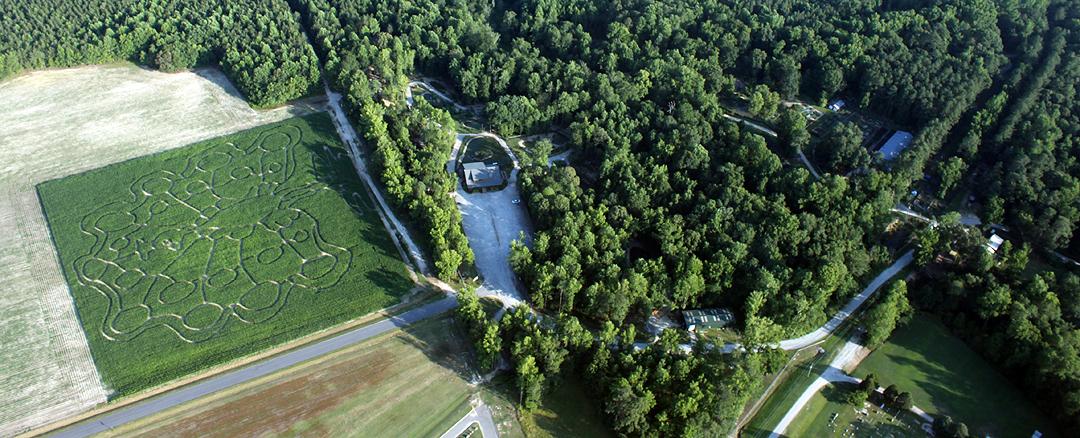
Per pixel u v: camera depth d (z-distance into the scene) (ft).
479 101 602.44
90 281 414.82
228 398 351.25
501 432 343.26
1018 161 475.31
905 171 486.38
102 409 344.49
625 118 529.04
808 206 456.04
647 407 330.95
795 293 394.32
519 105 549.54
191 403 347.77
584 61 618.44
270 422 341.82
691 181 466.29
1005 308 389.39
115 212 465.06
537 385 339.98
